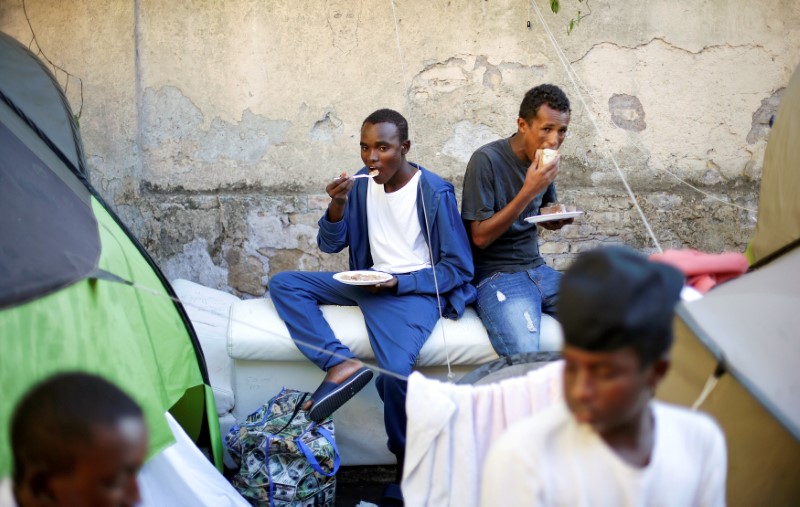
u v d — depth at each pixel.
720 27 4.43
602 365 1.17
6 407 1.94
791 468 1.96
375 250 3.41
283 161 4.41
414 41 4.36
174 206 4.38
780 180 2.48
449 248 3.29
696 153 4.53
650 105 4.48
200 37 4.30
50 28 4.26
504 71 4.41
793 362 1.78
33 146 2.60
